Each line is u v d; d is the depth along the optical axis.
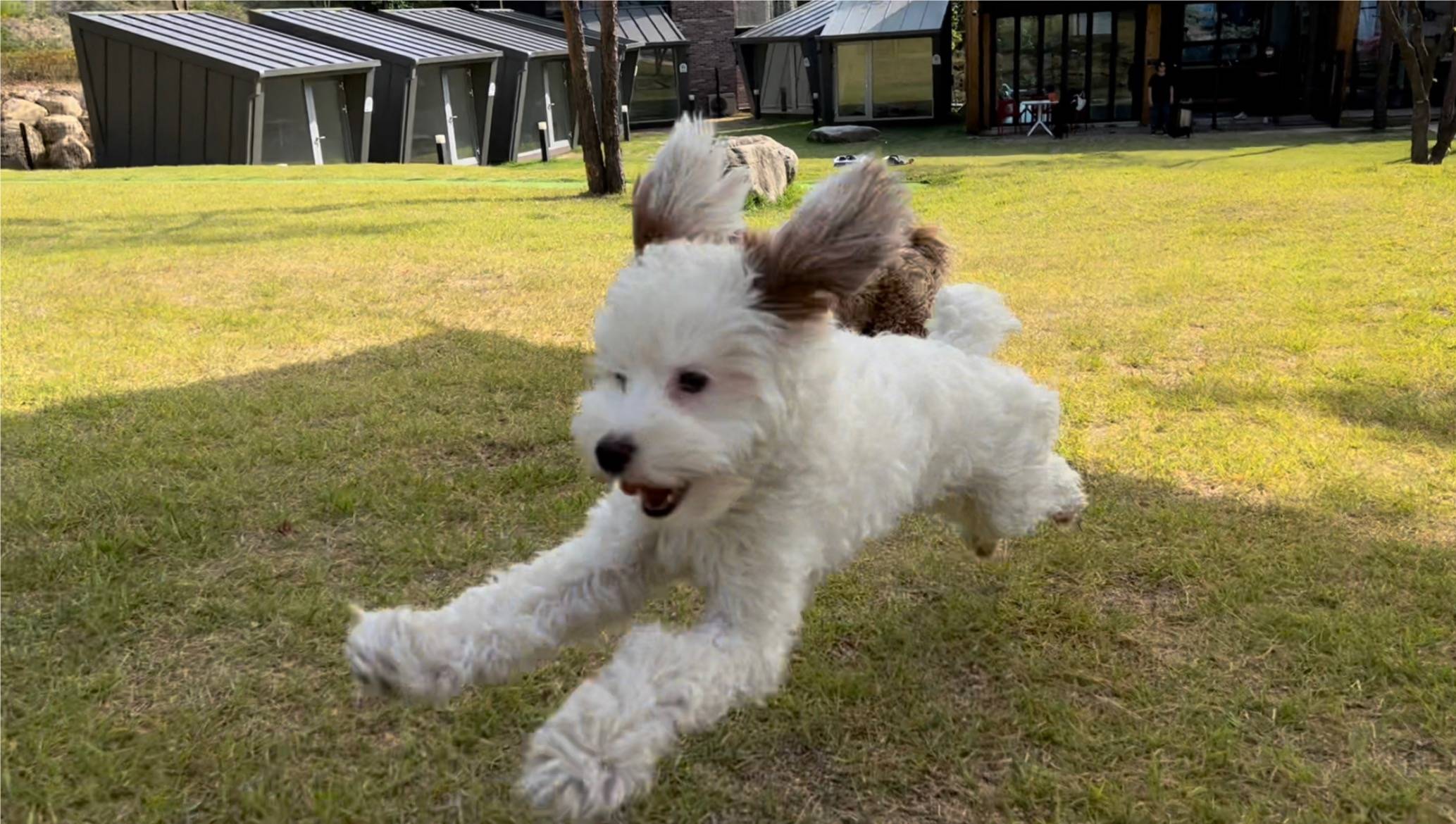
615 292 2.31
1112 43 27.59
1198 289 8.41
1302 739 2.94
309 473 4.71
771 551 2.41
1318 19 26.73
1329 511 4.32
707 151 2.54
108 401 5.75
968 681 3.26
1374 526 4.20
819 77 31.23
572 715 2.06
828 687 3.16
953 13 33.53
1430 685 3.14
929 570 3.88
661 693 2.14
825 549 2.61
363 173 19.27
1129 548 4.01
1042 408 3.41
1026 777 2.80
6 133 24.72
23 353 6.82
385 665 2.25
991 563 3.91
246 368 6.45
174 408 5.55
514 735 2.96
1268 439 5.17
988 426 3.22
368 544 4.02
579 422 2.26
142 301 8.39
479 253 10.52
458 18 30.27
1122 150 21.59
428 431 5.16
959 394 3.10
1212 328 7.29
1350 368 6.26
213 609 3.52
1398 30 16.31
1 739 2.87
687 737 2.96
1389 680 3.18
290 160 21.94
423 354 6.75
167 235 11.62
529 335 7.29
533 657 2.45
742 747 2.92
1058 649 3.41
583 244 11.03
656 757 2.12
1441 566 3.82
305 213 13.35
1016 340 7.07
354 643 2.28
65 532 4.11
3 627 3.42
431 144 24.56
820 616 3.57
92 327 7.51
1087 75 27.88
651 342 2.21
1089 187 14.55
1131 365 6.54
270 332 7.33
